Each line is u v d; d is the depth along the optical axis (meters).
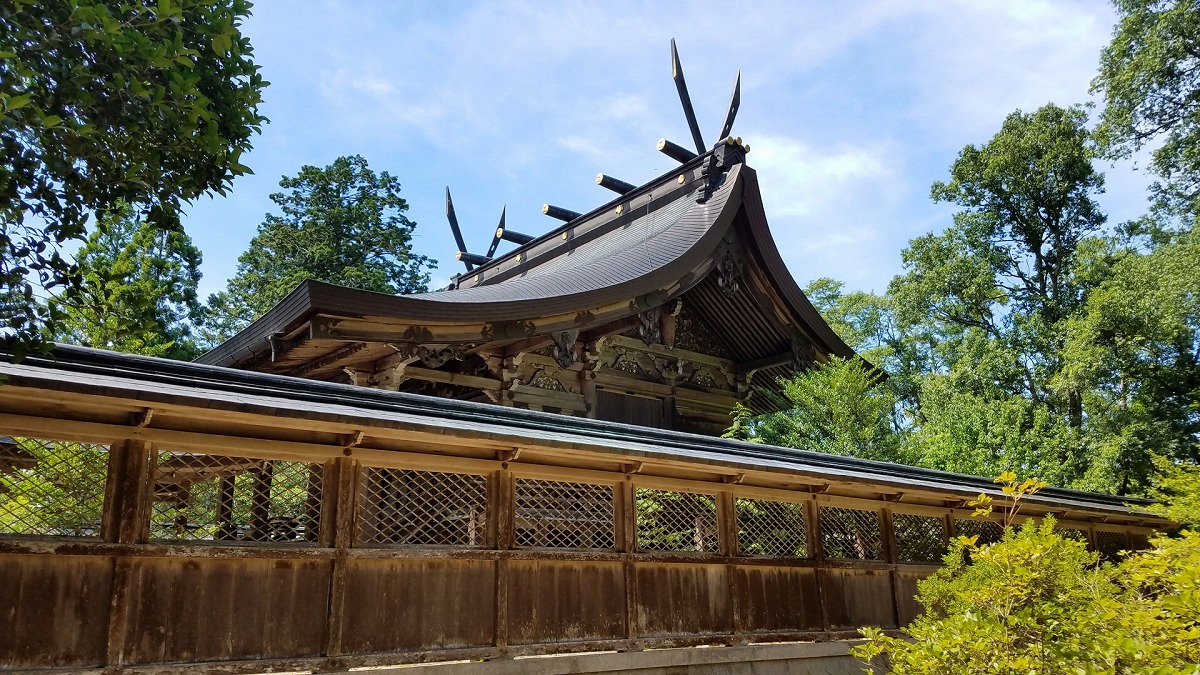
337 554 5.37
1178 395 22.80
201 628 4.80
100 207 3.47
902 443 14.62
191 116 3.45
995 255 27.19
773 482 7.95
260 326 9.12
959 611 5.22
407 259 36.16
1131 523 11.74
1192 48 19.83
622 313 11.14
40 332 3.43
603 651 6.49
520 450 6.20
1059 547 5.26
